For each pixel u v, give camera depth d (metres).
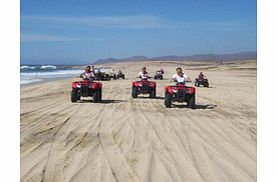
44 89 24.55
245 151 7.74
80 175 5.96
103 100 17.14
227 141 8.67
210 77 49.12
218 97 20.19
